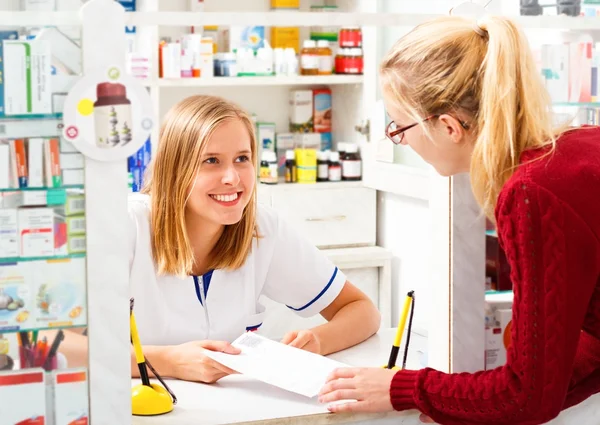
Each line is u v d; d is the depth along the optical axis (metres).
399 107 1.32
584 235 1.19
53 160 1.25
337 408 1.39
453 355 1.63
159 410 1.40
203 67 3.38
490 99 1.23
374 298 3.60
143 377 1.44
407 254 3.45
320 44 3.63
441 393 1.31
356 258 3.49
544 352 1.22
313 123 3.83
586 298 1.22
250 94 3.80
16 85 1.22
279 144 3.76
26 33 1.27
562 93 1.76
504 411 1.26
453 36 1.29
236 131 1.76
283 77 3.50
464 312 1.62
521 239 1.20
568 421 1.54
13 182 1.24
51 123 1.24
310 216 3.57
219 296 1.85
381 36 3.45
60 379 1.29
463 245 1.61
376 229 3.70
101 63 1.24
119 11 1.24
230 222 1.75
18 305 1.26
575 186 1.20
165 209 1.77
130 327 1.44
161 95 3.66
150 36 3.24
